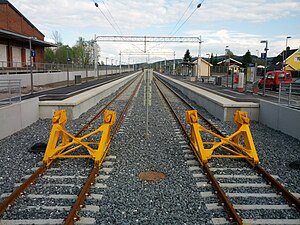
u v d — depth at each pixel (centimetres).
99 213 593
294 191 718
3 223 558
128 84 5016
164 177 794
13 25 4406
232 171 843
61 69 5591
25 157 948
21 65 4562
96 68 6028
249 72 3519
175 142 1152
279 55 8106
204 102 2159
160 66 16362
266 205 636
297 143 1159
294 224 566
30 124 1490
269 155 1001
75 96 2016
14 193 652
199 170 848
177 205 629
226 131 1383
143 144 1116
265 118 1566
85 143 951
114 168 855
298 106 1375
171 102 2500
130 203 634
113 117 990
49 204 634
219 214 594
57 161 909
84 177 782
